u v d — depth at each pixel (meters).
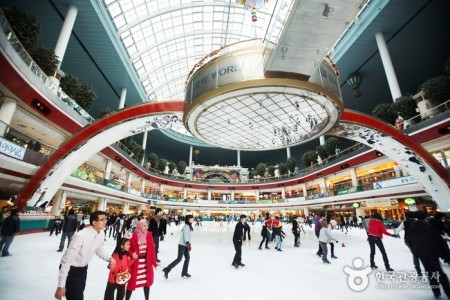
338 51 30.95
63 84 19.14
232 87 8.37
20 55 12.16
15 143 12.98
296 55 7.29
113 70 33.06
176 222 34.84
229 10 35.50
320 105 9.56
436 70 32.00
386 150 16.58
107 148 27.52
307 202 40.47
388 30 27.28
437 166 16.06
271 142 14.20
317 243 14.30
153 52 39.34
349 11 5.75
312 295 4.88
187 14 35.66
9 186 15.99
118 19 30.06
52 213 19.47
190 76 10.29
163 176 49.78
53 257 7.89
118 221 11.15
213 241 15.20
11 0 22.52
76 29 26.22
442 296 4.65
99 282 5.44
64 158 14.27
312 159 44.62
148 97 48.38
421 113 20.86
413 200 22.23
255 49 8.49
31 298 4.29
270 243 14.20
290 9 5.91
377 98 39.62
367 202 28.34
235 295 4.87
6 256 7.62
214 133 12.74
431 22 25.98
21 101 14.19
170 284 5.52
